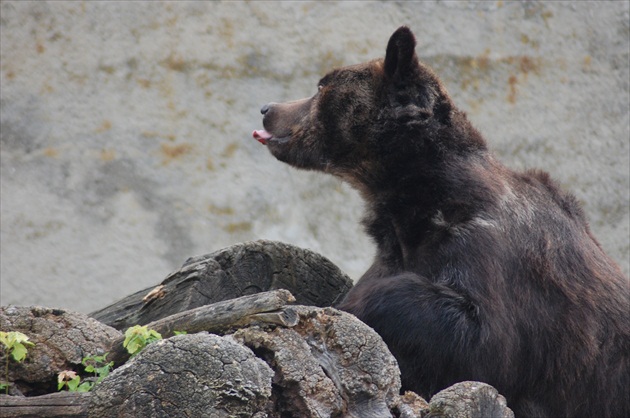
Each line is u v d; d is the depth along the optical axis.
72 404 11.98
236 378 11.23
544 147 34.97
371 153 19.53
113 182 33.22
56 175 33.06
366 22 34.09
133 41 33.44
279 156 21.39
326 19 33.94
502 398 13.00
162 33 33.50
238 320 12.80
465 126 19.42
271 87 33.72
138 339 13.02
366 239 33.84
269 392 11.57
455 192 18.41
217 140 33.56
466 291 17.16
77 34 33.28
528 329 17.92
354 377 12.62
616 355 18.64
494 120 34.59
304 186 33.84
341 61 33.84
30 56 33.06
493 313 17.08
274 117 21.69
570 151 35.22
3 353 13.65
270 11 33.88
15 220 32.72
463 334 16.67
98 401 11.28
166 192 33.22
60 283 32.62
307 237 33.47
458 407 12.46
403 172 19.02
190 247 32.97
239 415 11.25
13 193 32.88
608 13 35.34
